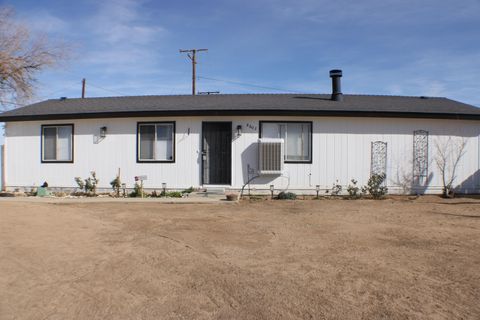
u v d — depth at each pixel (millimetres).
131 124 14633
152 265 5688
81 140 14945
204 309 4219
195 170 14344
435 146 14305
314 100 15742
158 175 14492
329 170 14094
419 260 5805
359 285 4824
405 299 4398
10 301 4477
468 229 7926
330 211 10352
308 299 4426
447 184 14320
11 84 15711
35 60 15969
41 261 5895
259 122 14117
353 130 14117
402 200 12812
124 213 10070
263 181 14109
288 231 7832
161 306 4309
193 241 7035
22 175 15461
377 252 6242
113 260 5934
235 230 7953
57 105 16453
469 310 4117
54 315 4125
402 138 14203
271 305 4277
